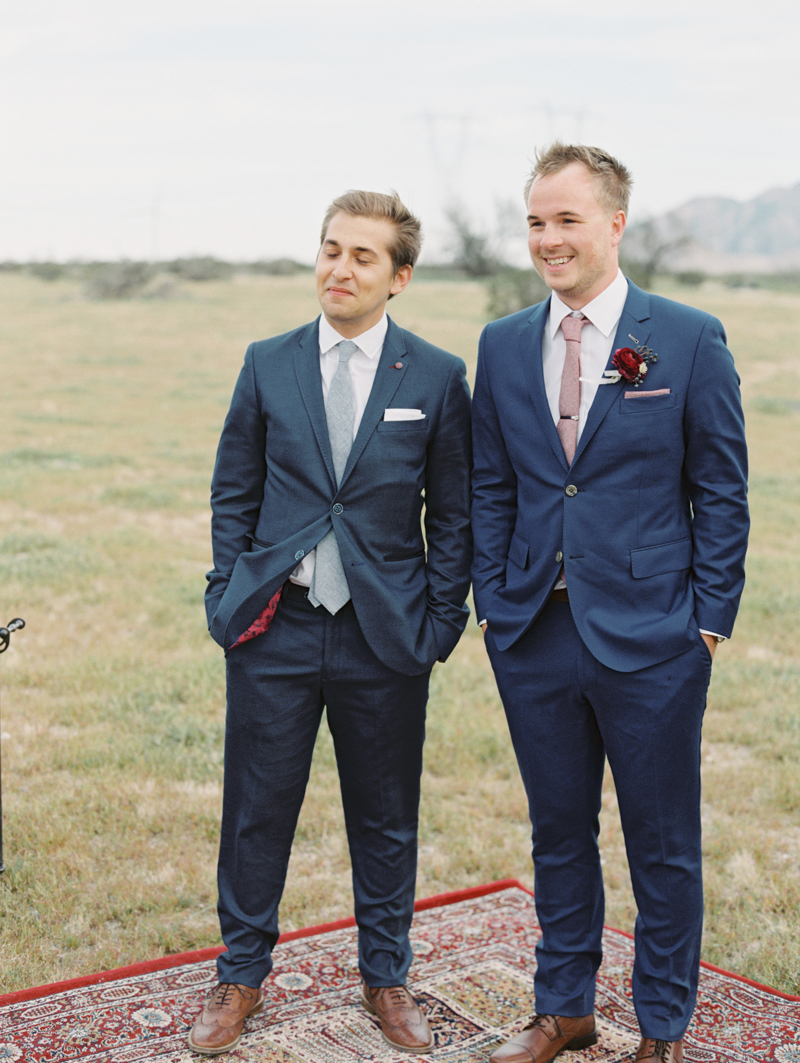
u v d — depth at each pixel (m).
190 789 4.32
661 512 2.57
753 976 3.15
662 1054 2.51
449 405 2.74
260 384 2.73
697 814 2.60
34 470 12.22
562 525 2.57
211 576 2.78
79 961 3.08
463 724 5.24
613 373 2.52
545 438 2.61
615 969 3.12
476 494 2.81
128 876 3.58
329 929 3.27
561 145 2.54
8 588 7.34
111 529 9.66
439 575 2.80
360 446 2.64
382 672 2.68
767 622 7.41
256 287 43.50
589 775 2.69
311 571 2.65
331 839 4.02
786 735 5.16
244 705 2.70
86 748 4.64
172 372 21.78
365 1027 2.75
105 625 6.70
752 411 19.09
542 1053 2.59
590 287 2.55
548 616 2.63
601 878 2.75
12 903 3.35
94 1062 2.51
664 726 2.52
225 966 2.71
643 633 2.50
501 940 3.25
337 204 2.63
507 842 4.05
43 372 20.97
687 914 2.57
